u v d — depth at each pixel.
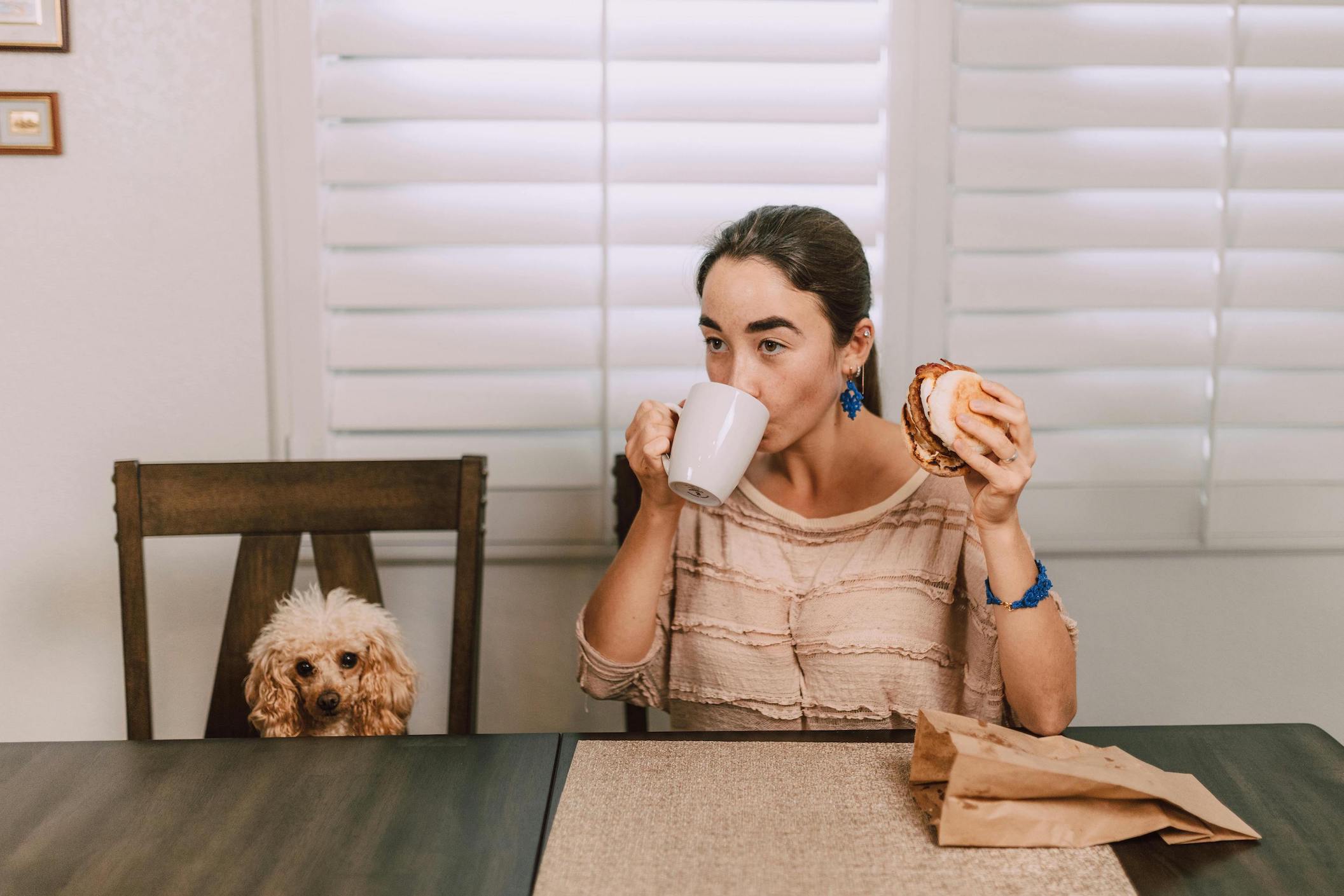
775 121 1.35
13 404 1.39
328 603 1.16
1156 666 1.52
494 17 1.34
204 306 1.38
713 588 1.07
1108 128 1.38
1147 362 1.42
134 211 1.36
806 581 1.05
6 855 0.65
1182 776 0.71
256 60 1.34
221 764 0.77
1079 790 0.66
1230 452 1.46
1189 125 1.38
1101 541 1.46
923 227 1.40
